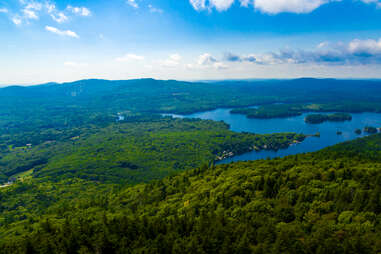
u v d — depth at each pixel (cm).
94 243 9075
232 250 8031
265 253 7694
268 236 8494
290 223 9888
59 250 8975
